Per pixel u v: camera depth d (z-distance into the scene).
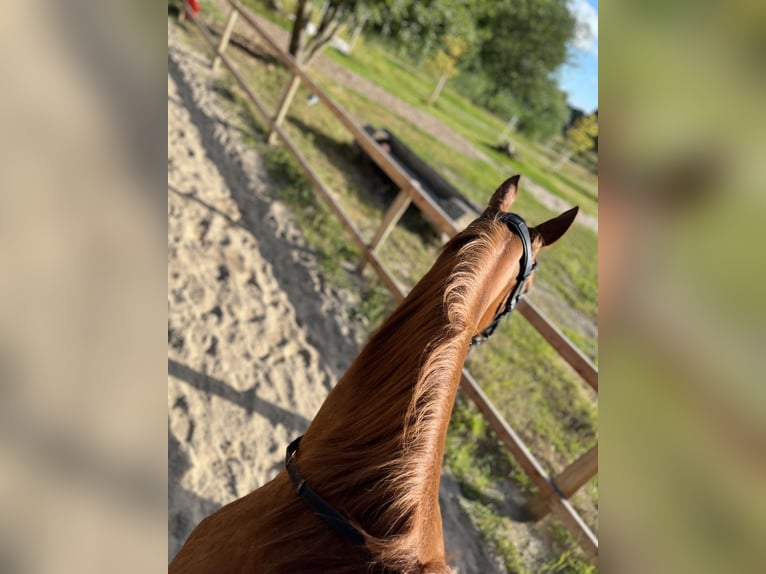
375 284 4.85
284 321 3.96
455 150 12.10
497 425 3.59
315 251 4.89
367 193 6.70
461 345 1.17
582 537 3.12
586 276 8.27
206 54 8.14
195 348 3.38
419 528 1.00
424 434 1.07
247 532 1.19
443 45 10.20
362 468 1.10
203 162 5.36
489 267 1.37
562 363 5.41
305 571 1.02
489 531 3.26
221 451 2.87
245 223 4.80
